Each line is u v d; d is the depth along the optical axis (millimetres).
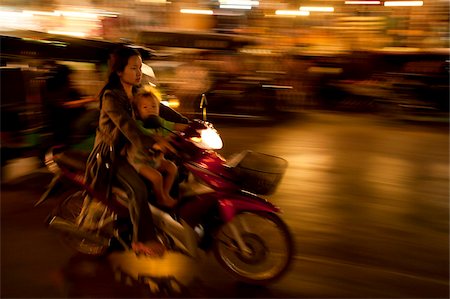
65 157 4062
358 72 13203
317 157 7914
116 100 3570
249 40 12719
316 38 15797
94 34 15414
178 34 12344
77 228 4082
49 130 6324
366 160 7781
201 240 3680
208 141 3807
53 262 4098
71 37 6355
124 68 3621
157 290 3676
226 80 12203
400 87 12680
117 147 3693
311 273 3957
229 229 3754
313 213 5320
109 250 4129
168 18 16516
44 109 6309
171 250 3740
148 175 3648
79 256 4195
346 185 6375
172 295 3615
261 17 16531
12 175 6238
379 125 11141
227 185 3600
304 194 5973
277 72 12891
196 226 3650
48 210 5227
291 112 12664
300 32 16172
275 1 17312
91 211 4055
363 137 9672
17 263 4078
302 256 4258
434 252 4367
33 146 6242
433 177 6836
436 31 15234
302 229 4863
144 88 3883
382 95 12773
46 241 4484
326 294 3652
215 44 12336
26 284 3758
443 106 12570
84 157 4070
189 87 11750
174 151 3564
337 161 7664
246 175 3525
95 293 3639
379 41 15430
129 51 3631
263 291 3686
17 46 5754
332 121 11539
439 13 15172
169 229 3670
